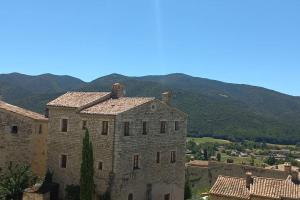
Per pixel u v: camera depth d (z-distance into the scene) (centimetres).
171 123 6669
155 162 6359
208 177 9944
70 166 6006
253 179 5616
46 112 6975
